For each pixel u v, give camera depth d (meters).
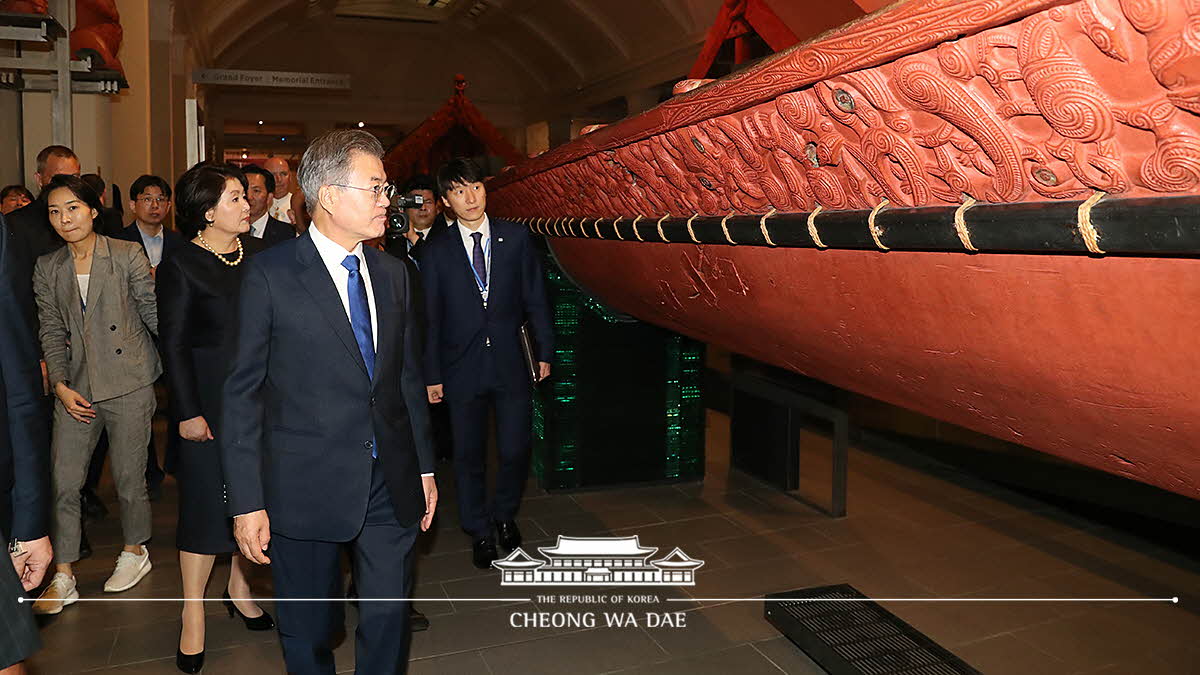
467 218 3.53
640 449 4.75
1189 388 1.11
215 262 2.68
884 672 2.54
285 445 2.05
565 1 20.56
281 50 25.50
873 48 1.15
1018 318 1.31
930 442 5.27
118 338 3.14
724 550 3.77
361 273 2.13
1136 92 0.90
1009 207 1.15
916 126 1.21
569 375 4.61
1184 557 3.64
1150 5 0.81
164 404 6.57
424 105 27.41
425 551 3.78
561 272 4.56
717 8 16.81
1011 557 3.66
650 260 2.66
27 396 1.76
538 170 3.10
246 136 26.88
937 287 1.43
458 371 3.55
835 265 1.66
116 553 3.72
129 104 8.51
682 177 2.01
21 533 1.77
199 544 2.62
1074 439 1.48
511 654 2.83
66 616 3.11
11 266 1.75
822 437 5.84
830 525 4.08
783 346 2.25
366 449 2.07
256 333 2.01
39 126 6.51
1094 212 1.01
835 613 2.95
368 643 2.16
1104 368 1.22
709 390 7.12
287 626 2.15
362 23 25.72
